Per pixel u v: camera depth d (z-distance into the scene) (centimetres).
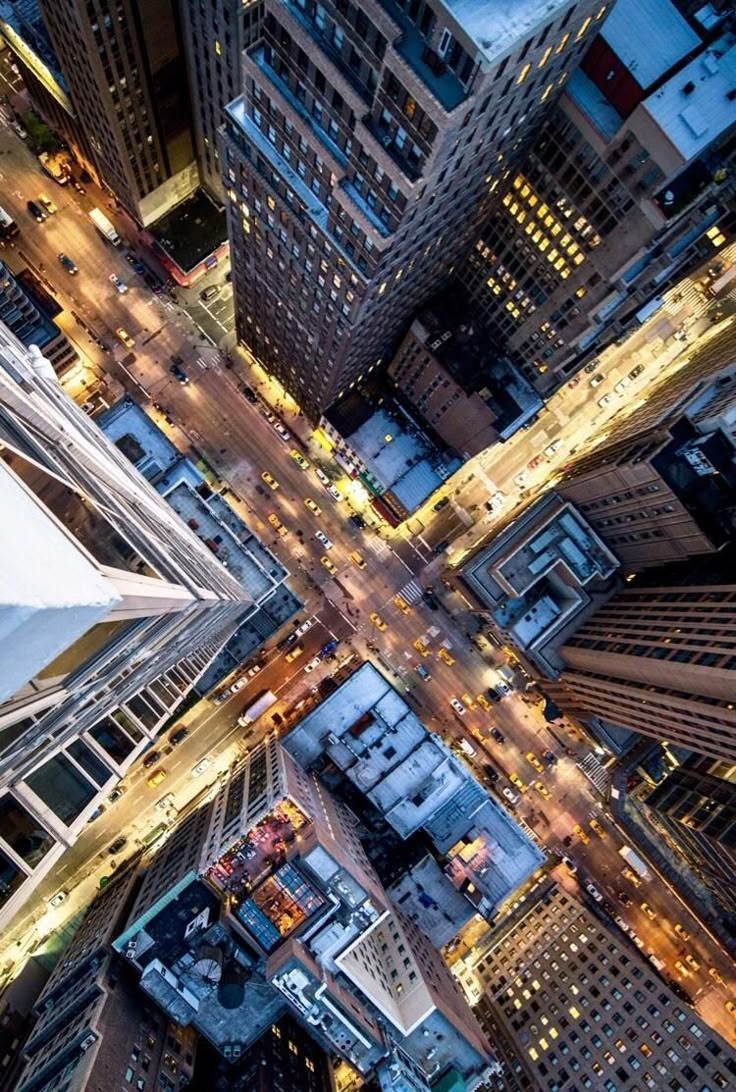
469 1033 9019
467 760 12888
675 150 6838
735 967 12638
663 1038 9819
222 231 12281
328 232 7306
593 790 13162
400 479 11806
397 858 11088
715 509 8938
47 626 1413
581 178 7844
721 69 6981
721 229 8438
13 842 2525
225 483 12506
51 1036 8531
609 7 6259
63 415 4400
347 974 8412
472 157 6738
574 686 11438
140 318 12494
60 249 12350
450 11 4897
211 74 9381
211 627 6450
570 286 8988
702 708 8069
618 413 13075
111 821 11931
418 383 11281
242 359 12788
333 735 11031
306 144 6644
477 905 10838
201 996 8469
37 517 1731
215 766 12212
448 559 13038
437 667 12950
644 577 11500
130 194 11325
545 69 6328
